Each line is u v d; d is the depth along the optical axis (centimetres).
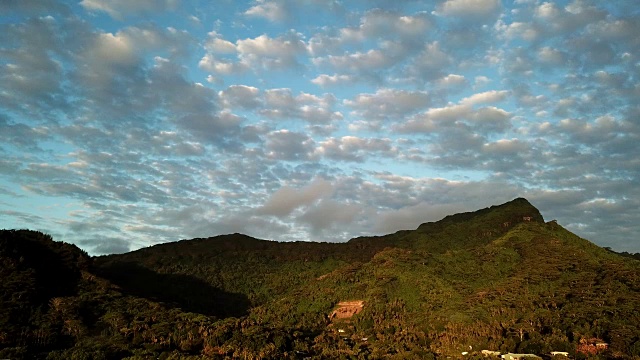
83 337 17375
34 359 14975
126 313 19888
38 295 18888
